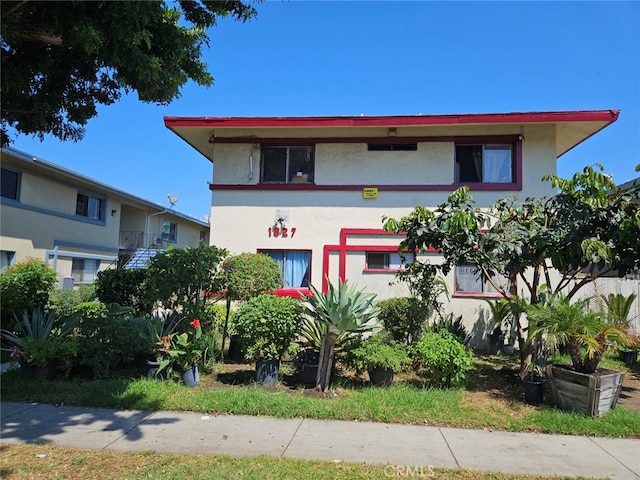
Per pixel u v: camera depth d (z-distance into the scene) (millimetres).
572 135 11438
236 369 8148
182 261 7914
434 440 5215
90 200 20484
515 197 7879
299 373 7691
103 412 5930
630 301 9969
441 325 9406
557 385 6430
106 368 7348
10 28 5145
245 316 7051
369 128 11242
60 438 5047
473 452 4891
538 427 5645
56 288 15062
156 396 6406
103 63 6320
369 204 11234
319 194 11367
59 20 5262
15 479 4059
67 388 6719
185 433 5262
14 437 5059
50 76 6539
